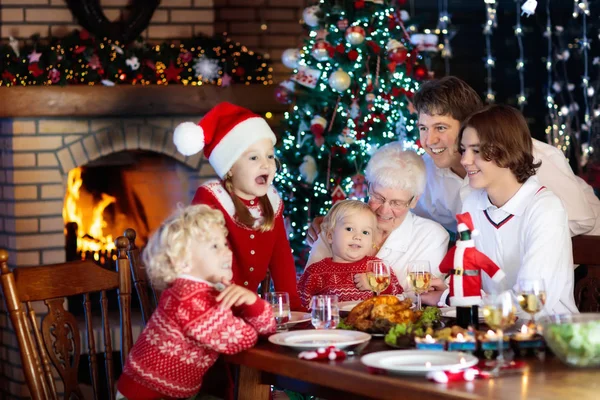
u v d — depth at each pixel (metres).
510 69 7.50
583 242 3.48
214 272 2.75
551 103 7.05
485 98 7.49
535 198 3.08
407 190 3.65
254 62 6.28
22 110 5.59
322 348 2.47
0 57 5.62
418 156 3.72
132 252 3.43
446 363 2.29
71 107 5.68
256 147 3.28
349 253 3.64
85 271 3.18
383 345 2.64
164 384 2.72
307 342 2.58
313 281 3.66
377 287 3.07
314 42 5.75
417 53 5.88
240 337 2.64
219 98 6.06
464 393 2.06
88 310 3.19
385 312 2.76
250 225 3.29
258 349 2.63
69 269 3.12
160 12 6.18
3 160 5.78
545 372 2.26
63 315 3.07
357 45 5.60
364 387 2.26
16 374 5.79
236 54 6.23
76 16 5.91
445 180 3.82
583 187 3.90
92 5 5.86
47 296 3.04
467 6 7.45
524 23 7.48
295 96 5.81
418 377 2.22
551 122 7.23
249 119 3.30
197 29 6.28
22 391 5.78
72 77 5.75
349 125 5.63
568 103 7.45
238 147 3.26
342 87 5.45
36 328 2.99
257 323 2.73
